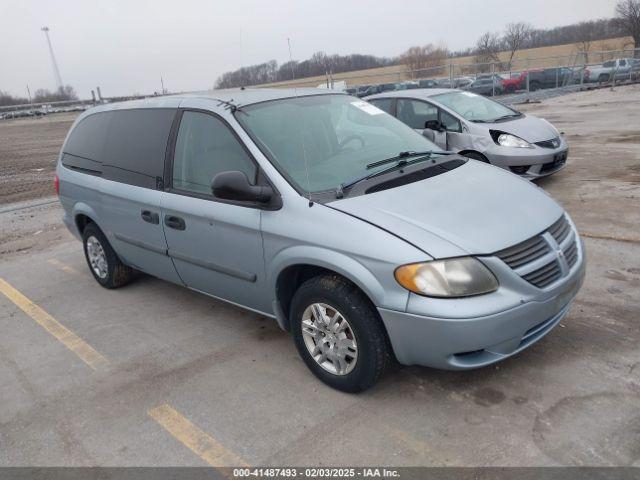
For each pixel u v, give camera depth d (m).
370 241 2.91
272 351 3.91
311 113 4.04
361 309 3.01
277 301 3.53
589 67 26.23
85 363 4.03
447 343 2.78
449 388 3.22
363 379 3.12
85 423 3.30
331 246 3.04
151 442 3.06
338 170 3.56
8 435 3.26
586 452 2.62
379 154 3.88
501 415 2.94
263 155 3.50
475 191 3.36
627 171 8.02
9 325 4.85
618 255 4.91
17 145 22.22
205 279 4.06
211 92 4.44
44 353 4.25
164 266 4.45
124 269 5.32
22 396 3.67
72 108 38.28
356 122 4.20
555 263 3.07
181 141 4.09
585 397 3.01
